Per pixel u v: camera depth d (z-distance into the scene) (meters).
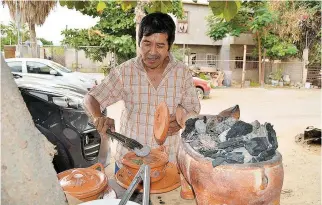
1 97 0.55
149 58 1.51
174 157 1.65
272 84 15.46
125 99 1.68
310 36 15.01
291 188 3.40
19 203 0.59
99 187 0.99
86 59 13.87
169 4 2.57
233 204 0.86
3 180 0.57
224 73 14.67
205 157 0.90
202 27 16.61
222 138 0.99
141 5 7.10
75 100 2.82
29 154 0.59
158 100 1.64
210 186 0.87
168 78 1.64
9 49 13.05
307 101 10.22
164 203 1.17
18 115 0.57
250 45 16.50
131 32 13.15
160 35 1.46
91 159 2.70
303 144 5.06
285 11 14.25
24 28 18.95
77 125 2.59
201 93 10.31
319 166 4.07
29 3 10.74
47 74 7.79
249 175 0.83
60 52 13.77
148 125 1.64
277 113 7.97
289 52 14.28
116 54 13.05
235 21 13.99
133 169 1.15
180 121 1.31
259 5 13.98
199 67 14.60
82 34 13.44
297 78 15.53
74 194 0.94
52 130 2.46
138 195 1.16
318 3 14.02
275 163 0.86
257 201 0.85
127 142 0.96
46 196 0.62
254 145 0.88
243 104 9.41
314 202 3.07
